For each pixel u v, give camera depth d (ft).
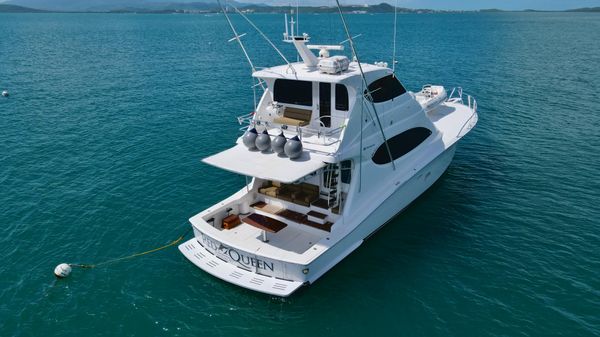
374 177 40.96
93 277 38.60
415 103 46.52
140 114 89.92
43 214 49.65
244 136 37.22
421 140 48.42
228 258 36.24
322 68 36.58
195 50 195.31
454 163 62.03
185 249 38.22
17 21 632.38
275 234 39.11
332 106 38.42
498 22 492.54
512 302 34.83
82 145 72.33
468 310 34.19
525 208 49.19
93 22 584.40
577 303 34.42
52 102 100.53
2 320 33.58
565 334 31.50
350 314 33.99
